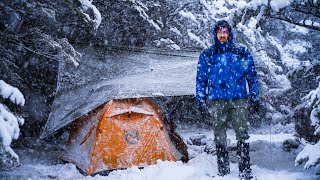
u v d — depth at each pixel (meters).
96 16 5.58
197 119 9.13
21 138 6.21
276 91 5.34
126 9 7.66
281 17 4.12
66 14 5.97
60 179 4.22
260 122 8.88
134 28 8.05
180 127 9.00
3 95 3.71
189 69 5.80
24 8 5.42
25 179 4.22
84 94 4.96
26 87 6.02
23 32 5.55
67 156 4.93
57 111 4.93
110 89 4.78
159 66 5.73
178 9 8.81
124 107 4.52
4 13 5.39
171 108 7.18
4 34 5.32
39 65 6.09
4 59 5.41
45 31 5.92
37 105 6.28
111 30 7.82
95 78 5.22
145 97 4.79
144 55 6.04
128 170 4.21
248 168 3.68
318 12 4.02
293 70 4.69
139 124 4.50
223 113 3.86
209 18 9.27
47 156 5.43
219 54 3.86
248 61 3.84
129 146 4.39
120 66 5.54
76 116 4.68
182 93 4.95
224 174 3.85
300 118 4.93
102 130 4.33
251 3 3.89
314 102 3.50
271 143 5.66
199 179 3.69
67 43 5.20
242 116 3.76
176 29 9.00
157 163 4.37
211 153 5.31
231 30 3.88
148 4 8.56
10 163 3.58
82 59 5.50
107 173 4.26
